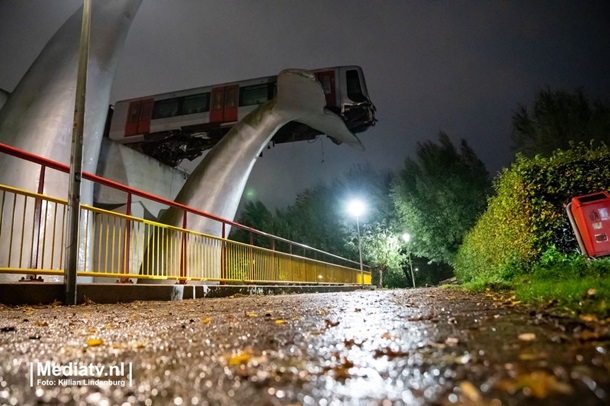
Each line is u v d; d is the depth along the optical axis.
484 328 2.39
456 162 34.53
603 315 2.40
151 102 26.02
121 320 4.13
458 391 1.20
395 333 2.44
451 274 46.56
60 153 13.72
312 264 19.84
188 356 1.99
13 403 1.34
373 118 26.36
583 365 1.38
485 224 12.88
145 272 8.73
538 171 8.86
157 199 9.48
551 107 25.39
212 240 11.24
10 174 12.77
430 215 35.03
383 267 44.00
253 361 1.79
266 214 50.69
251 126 21.31
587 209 7.58
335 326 3.00
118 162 21.94
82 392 1.43
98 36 15.70
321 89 21.66
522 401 1.07
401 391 1.24
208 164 20.52
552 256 7.81
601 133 23.08
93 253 7.33
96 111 15.08
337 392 1.27
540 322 2.47
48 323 3.91
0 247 6.02
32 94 14.47
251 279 13.38
